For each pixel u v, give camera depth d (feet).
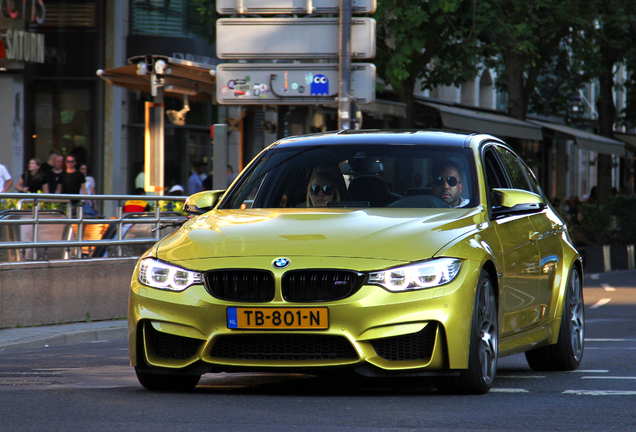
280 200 43.27
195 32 160.35
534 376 45.65
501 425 31.42
